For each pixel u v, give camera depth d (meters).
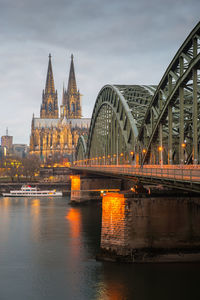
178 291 42.31
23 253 60.50
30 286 45.66
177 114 68.12
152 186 60.75
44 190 198.88
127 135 92.62
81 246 64.75
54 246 65.06
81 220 96.25
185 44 51.88
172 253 51.00
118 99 102.81
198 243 51.53
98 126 141.25
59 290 44.22
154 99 67.44
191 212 52.00
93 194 143.75
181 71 53.56
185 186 42.09
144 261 50.81
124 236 51.12
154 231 51.25
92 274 48.44
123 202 51.38
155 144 67.69
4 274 50.03
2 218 100.19
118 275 47.53
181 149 52.31
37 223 91.06
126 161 93.44
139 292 42.50
